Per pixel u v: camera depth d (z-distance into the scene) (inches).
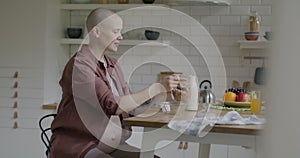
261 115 80.7
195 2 151.2
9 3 158.2
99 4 161.2
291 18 22.1
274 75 22.9
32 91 157.8
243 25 157.9
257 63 157.1
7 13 158.6
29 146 159.0
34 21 156.6
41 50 156.4
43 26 156.0
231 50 159.3
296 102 22.3
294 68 22.2
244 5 157.6
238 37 158.4
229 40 159.3
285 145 22.7
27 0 156.7
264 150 23.6
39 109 157.2
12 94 159.5
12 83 159.2
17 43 158.2
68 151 86.5
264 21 156.2
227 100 104.9
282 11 22.4
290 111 22.5
